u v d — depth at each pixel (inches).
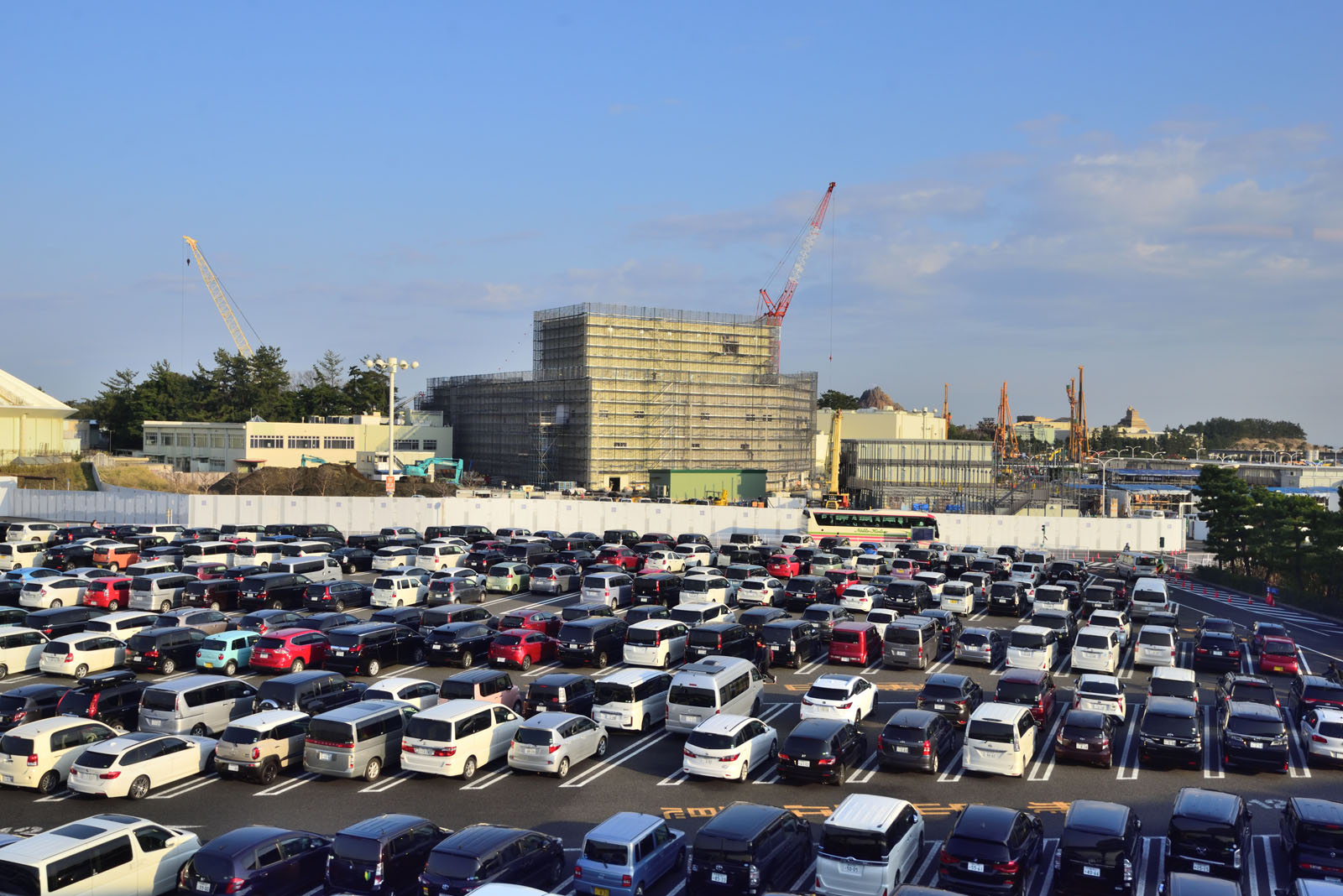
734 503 5634.8
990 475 6299.2
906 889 753.0
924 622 1798.7
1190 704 1301.7
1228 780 1218.6
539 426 6811.0
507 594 2512.3
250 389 7834.6
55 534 2984.7
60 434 5526.6
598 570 2566.4
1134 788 1184.8
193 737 1203.2
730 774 1156.5
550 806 1101.7
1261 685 1449.3
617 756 1289.4
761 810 912.3
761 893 845.8
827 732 1192.2
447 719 1172.5
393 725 1217.4
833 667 1797.5
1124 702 1437.0
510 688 1412.4
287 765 1198.3
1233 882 831.7
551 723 1214.3
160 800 1100.5
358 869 821.9
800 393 7691.9
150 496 3543.3
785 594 2358.5
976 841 837.2
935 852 978.1
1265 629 1958.7
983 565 2773.1
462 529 3376.0
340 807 1085.1
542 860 869.8
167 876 859.4
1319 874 885.2
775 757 1282.0
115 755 1091.9
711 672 1354.6
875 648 1856.5
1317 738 1273.4
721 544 3282.5
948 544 3683.6
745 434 7322.8
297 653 1596.9
